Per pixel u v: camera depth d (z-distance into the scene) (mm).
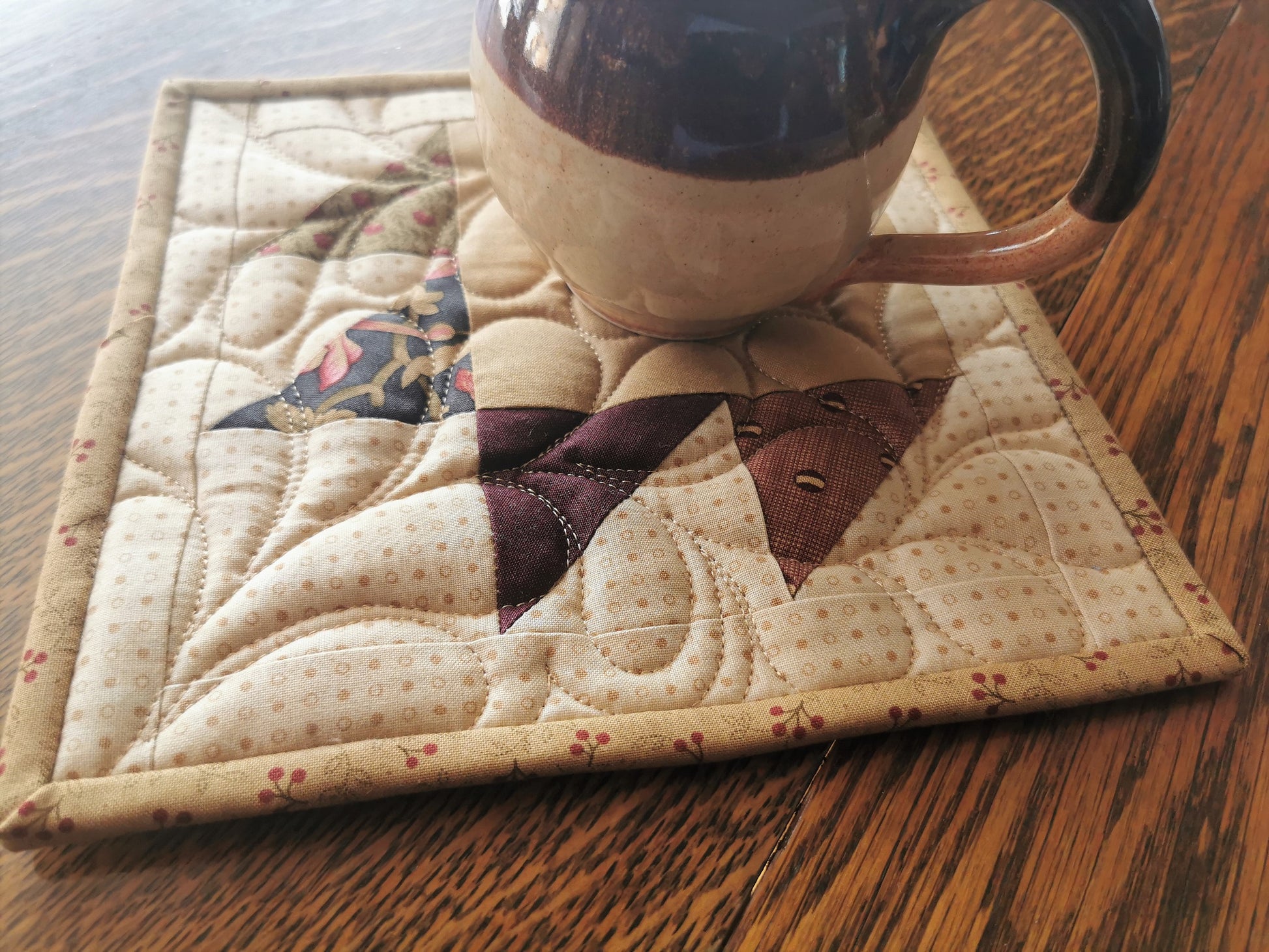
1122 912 243
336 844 248
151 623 269
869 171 273
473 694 266
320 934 234
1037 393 349
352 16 510
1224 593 305
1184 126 452
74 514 290
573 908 240
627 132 248
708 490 315
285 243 379
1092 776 267
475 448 321
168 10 501
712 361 354
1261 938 240
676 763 261
